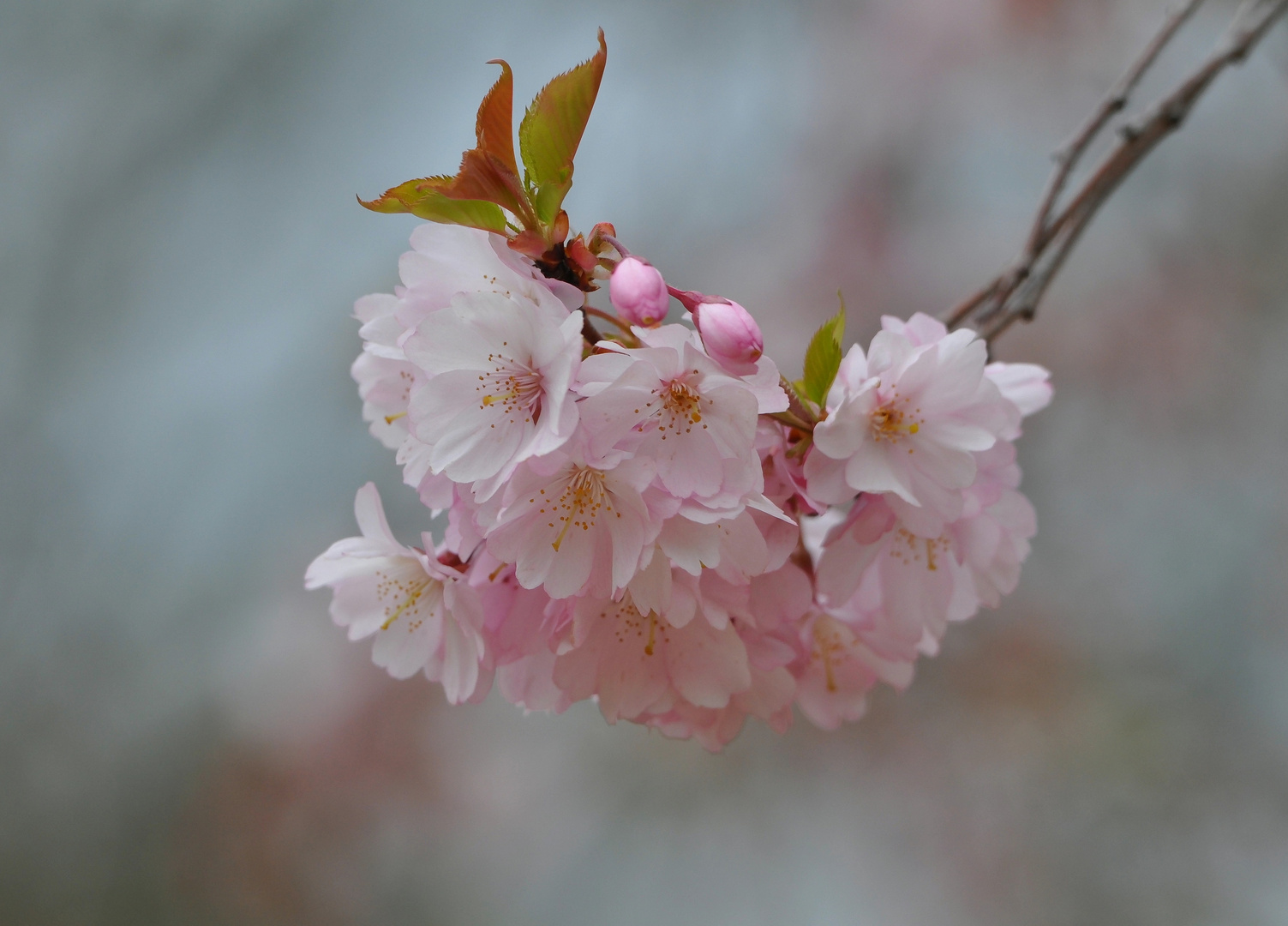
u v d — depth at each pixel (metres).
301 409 2.31
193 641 2.28
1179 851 1.81
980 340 1.04
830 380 1.04
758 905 1.91
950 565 1.07
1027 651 1.93
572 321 1.01
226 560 2.31
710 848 1.97
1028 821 1.89
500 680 1.06
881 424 1.04
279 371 2.34
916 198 2.29
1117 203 2.12
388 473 2.24
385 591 1.07
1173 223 2.10
